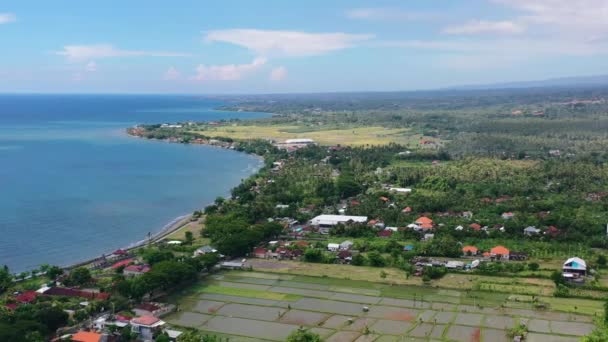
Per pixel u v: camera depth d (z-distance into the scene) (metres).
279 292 155.50
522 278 159.62
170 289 157.75
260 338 125.56
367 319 135.38
